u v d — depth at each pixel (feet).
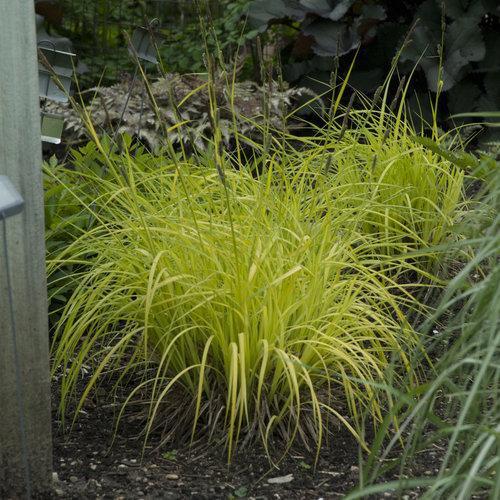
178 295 11.09
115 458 10.76
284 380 11.17
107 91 20.80
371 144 15.70
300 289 11.30
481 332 8.01
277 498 9.93
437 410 11.84
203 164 14.79
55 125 12.03
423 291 14.69
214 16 29.32
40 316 9.36
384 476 10.47
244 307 10.46
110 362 13.05
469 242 8.23
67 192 14.05
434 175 15.24
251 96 20.89
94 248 12.46
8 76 8.63
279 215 11.72
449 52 22.58
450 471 8.46
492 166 10.01
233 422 10.15
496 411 8.37
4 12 8.50
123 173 11.14
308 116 24.39
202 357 11.01
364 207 12.53
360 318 11.85
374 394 10.41
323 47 23.77
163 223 11.55
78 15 29.89
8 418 9.39
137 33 13.84
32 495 9.75
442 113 23.94
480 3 22.49
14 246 8.98
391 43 23.79
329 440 11.31
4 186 7.75
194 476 10.36
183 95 20.24
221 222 11.77
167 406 11.75
